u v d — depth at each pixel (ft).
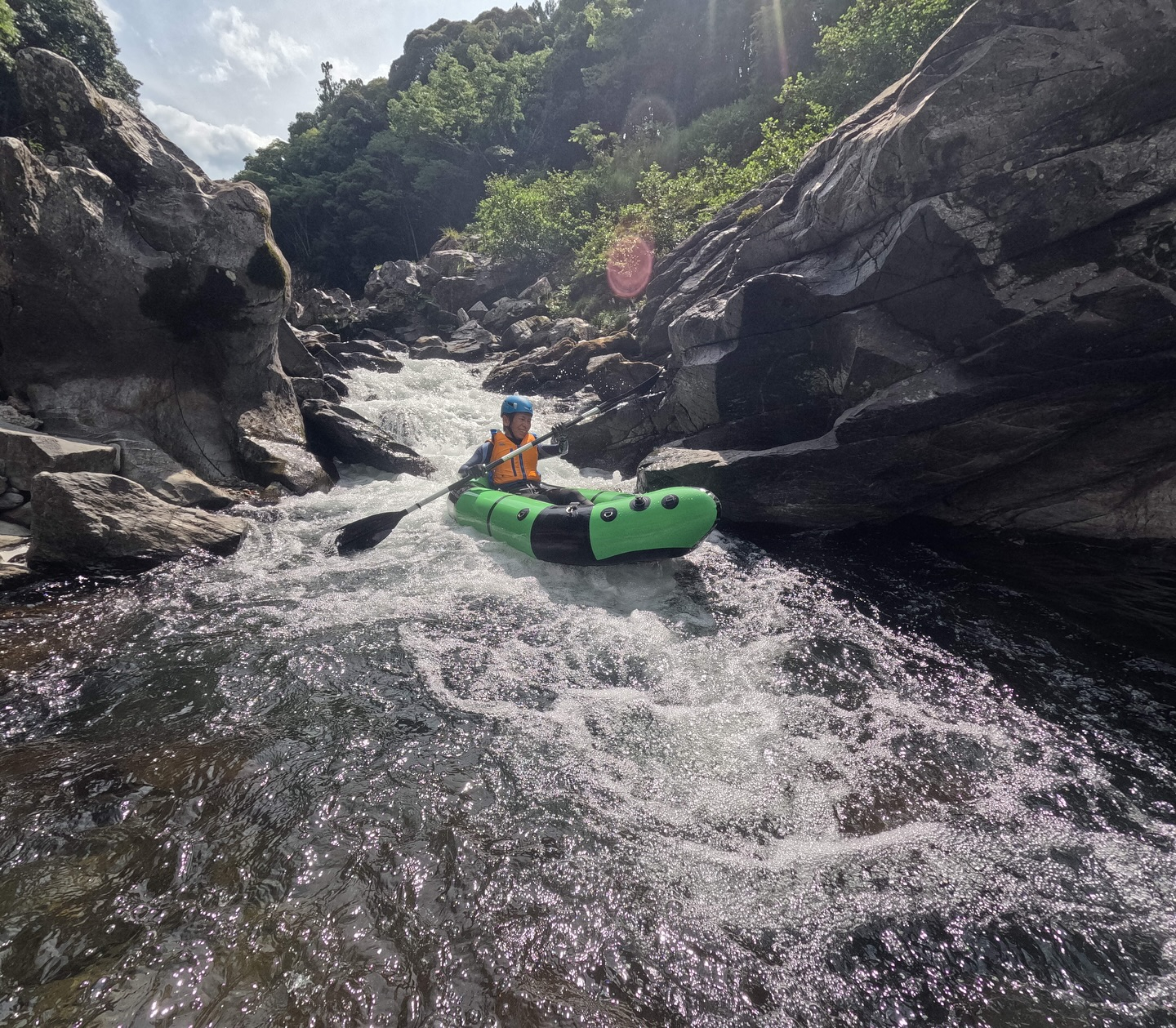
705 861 6.47
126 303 18.76
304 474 20.02
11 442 15.33
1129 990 5.17
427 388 35.14
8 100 63.41
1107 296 12.23
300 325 54.03
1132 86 11.40
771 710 9.07
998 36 12.11
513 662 10.33
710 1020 4.93
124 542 13.65
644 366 28.09
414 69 163.22
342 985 5.05
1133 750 8.13
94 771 7.59
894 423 14.70
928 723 8.73
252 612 11.99
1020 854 6.54
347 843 6.54
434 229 120.88
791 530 16.70
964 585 12.89
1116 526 13.97
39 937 5.37
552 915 5.79
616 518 13.57
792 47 71.20
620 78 99.14
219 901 5.78
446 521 17.24
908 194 13.85
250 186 20.62
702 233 28.68
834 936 5.66
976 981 5.27
